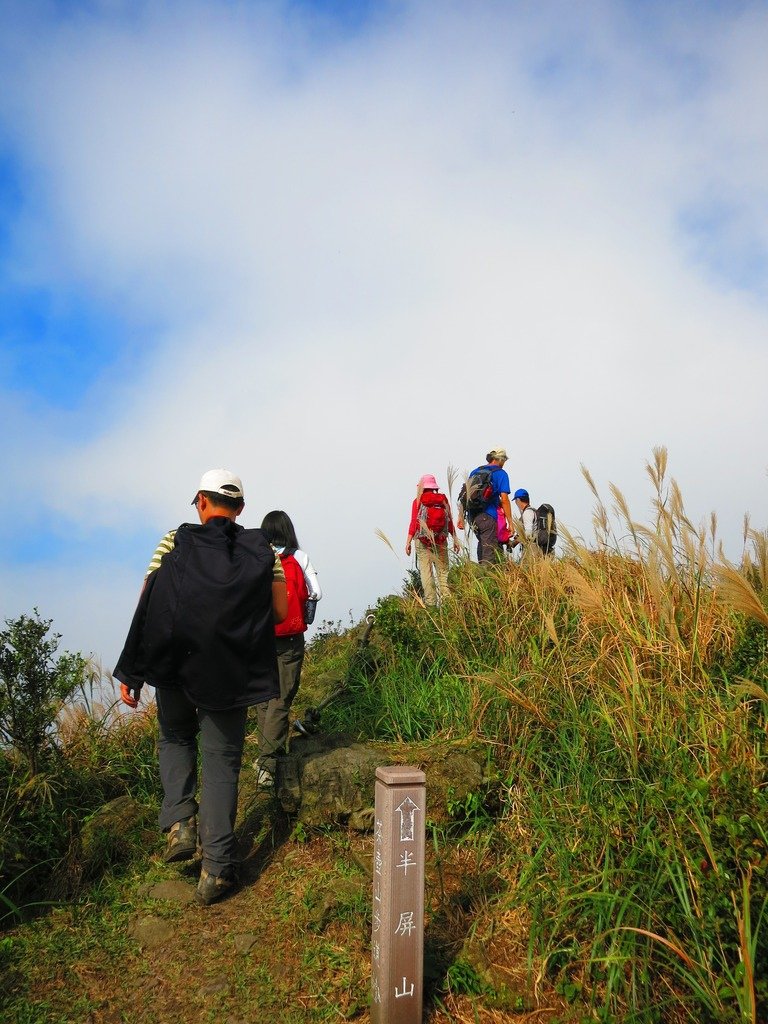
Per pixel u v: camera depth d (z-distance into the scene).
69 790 4.62
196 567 3.72
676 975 2.83
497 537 8.33
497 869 3.67
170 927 3.60
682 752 3.42
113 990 3.23
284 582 4.02
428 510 7.68
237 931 3.53
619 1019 2.74
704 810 3.08
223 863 3.74
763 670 3.85
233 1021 2.99
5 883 3.92
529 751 4.15
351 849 3.94
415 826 2.85
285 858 4.09
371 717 5.28
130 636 3.82
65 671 4.53
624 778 3.56
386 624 6.11
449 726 4.82
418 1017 2.80
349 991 3.07
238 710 3.78
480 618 5.64
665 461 4.39
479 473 8.54
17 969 3.37
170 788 3.95
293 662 4.99
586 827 3.47
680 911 2.93
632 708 3.70
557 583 5.21
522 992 2.96
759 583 4.26
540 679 4.48
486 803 4.11
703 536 4.29
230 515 4.13
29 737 4.37
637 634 4.13
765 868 2.74
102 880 4.06
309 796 4.21
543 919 3.23
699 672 3.93
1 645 4.31
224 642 3.65
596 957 2.92
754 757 3.19
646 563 4.50
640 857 3.14
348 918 3.47
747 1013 2.49
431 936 3.29
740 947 2.57
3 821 4.13
